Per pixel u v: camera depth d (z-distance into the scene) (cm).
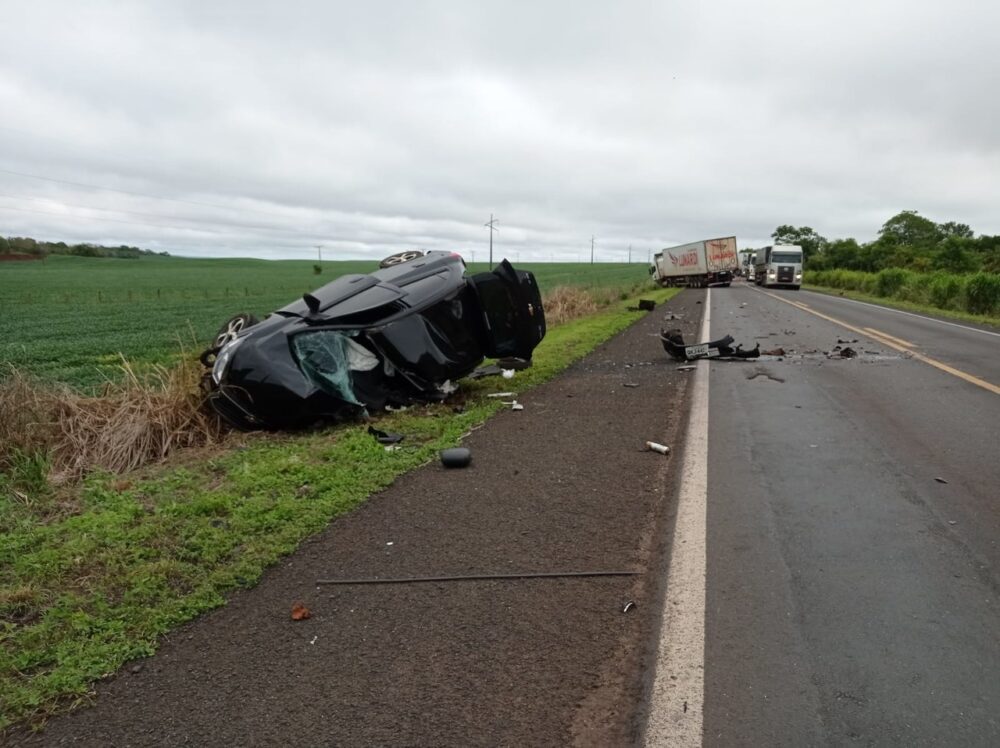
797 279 4812
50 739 252
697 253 4869
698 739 241
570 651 297
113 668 293
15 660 296
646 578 364
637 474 541
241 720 258
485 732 247
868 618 320
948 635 304
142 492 522
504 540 417
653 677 277
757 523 435
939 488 498
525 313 902
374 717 257
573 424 719
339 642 310
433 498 493
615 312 2442
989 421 707
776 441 638
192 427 691
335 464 570
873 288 3944
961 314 2366
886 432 666
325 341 730
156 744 247
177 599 349
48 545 419
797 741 239
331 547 413
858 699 261
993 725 245
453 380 890
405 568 382
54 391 711
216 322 2712
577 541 413
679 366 1125
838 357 1205
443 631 316
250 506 468
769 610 328
